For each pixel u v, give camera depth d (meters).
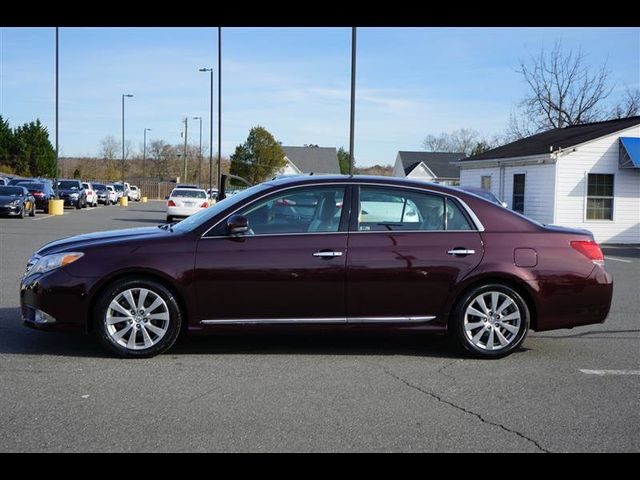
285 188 6.05
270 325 5.89
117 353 5.80
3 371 5.42
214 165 102.56
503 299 6.09
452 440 4.14
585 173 21.50
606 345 6.75
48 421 4.32
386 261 5.92
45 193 34.25
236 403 4.73
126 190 58.00
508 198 24.31
